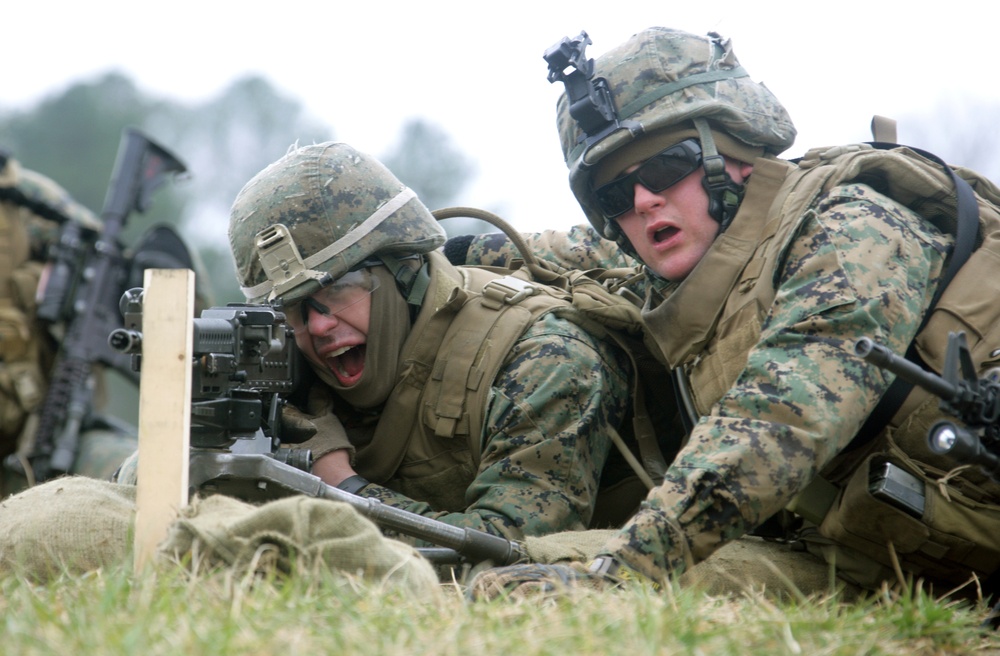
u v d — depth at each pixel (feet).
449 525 24.38
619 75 27.30
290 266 28.78
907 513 22.98
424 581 19.66
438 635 15.84
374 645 15.24
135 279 54.29
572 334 29.27
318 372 29.78
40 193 52.24
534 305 29.73
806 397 21.12
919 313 22.94
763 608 18.72
